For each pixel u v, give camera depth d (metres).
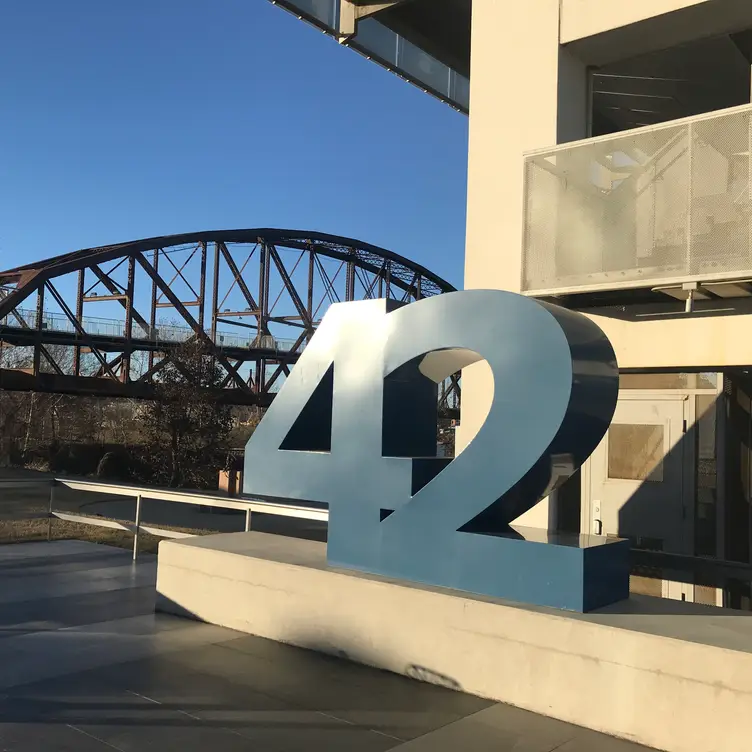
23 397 50.22
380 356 6.08
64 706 4.75
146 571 9.33
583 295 7.12
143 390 48.41
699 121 6.25
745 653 4.02
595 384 5.23
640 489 7.80
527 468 5.10
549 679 4.71
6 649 5.96
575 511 8.18
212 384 34.59
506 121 8.23
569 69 8.09
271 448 6.81
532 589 5.05
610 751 4.22
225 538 7.61
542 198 7.20
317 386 6.58
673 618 4.73
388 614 5.54
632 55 8.20
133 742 4.23
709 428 7.44
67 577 8.90
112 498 24.30
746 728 3.98
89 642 6.19
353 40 11.25
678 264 6.31
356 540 6.08
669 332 7.11
